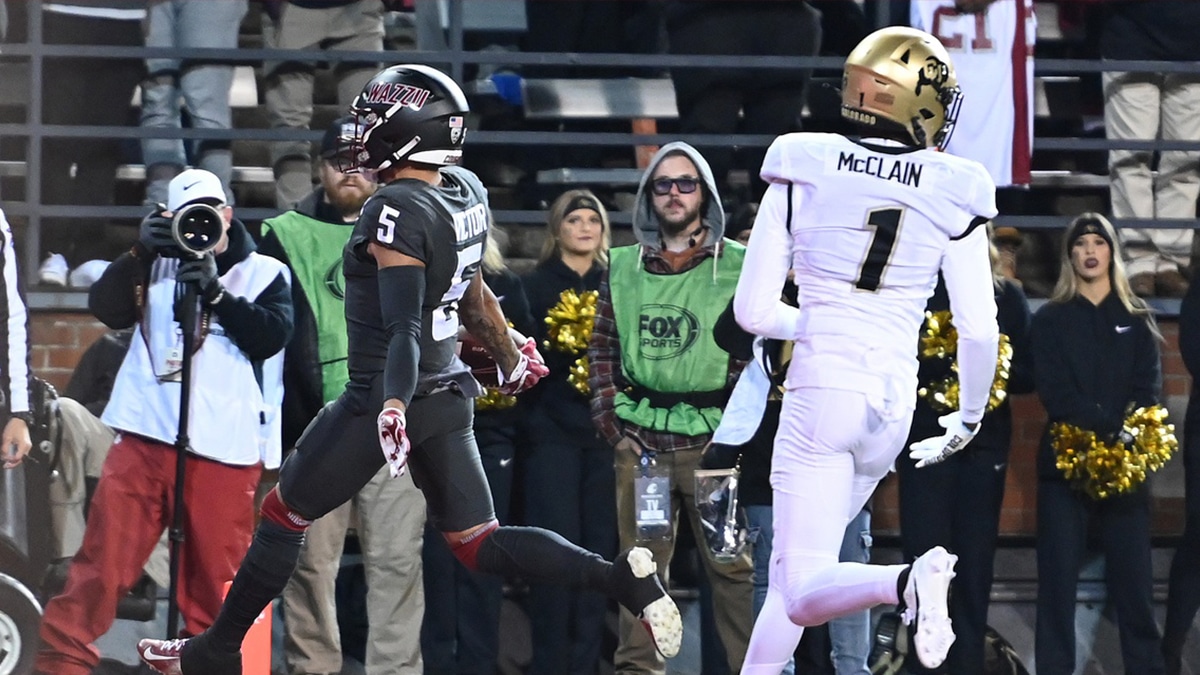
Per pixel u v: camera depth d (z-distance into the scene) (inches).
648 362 894.4
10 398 847.7
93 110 1158.3
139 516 839.7
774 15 1097.4
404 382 545.0
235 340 840.3
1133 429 933.2
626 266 910.4
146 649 637.3
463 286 596.1
